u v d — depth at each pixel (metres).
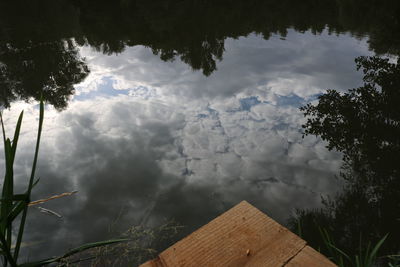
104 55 10.24
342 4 16.02
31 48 9.41
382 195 3.57
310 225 3.18
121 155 4.58
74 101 6.69
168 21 15.23
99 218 3.21
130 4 18.09
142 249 2.71
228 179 4.04
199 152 4.73
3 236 0.76
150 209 3.41
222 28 14.11
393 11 13.09
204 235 0.87
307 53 9.89
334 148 4.64
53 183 3.85
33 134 5.12
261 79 7.95
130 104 6.63
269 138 5.10
